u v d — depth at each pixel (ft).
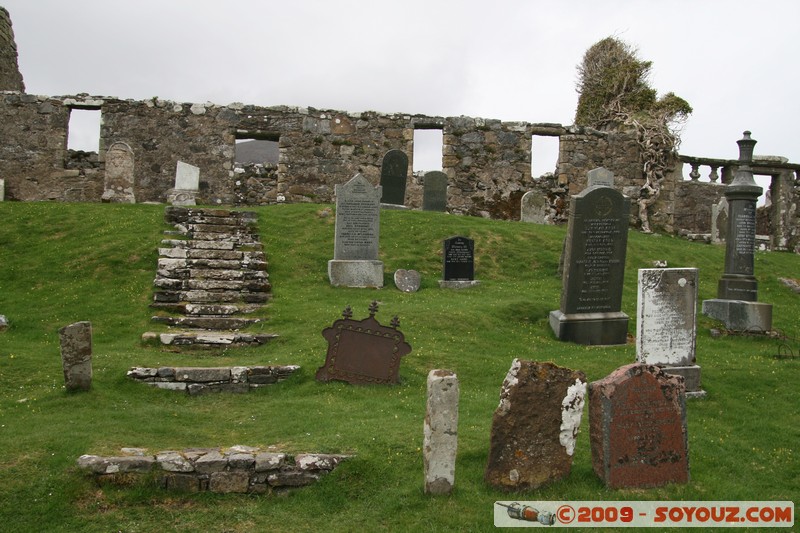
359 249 45.21
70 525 16.31
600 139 78.54
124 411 23.77
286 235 52.13
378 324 27.76
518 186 77.10
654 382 18.81
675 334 28.58
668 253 56.54
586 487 18.33
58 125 72.02
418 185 76.38
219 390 26.96
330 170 75.15
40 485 17.26
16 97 71.51
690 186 84.12
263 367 27.58
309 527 16.60
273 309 37.83
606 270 36.88
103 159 72.49
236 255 45.52
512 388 18.39
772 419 25.41
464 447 20.26
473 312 38.19
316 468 18.54
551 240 55.93
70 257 43.70
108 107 72.69
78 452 18.76
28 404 23.82
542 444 18.52
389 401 25.35
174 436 21.57
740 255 42.01
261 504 17.69
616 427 18.42
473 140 76.64
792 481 19.98
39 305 37.06
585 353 33.50
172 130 73.46
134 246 45.44
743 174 42.60
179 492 17.80
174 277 41.50
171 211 53.06
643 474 18.60
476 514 16.70
